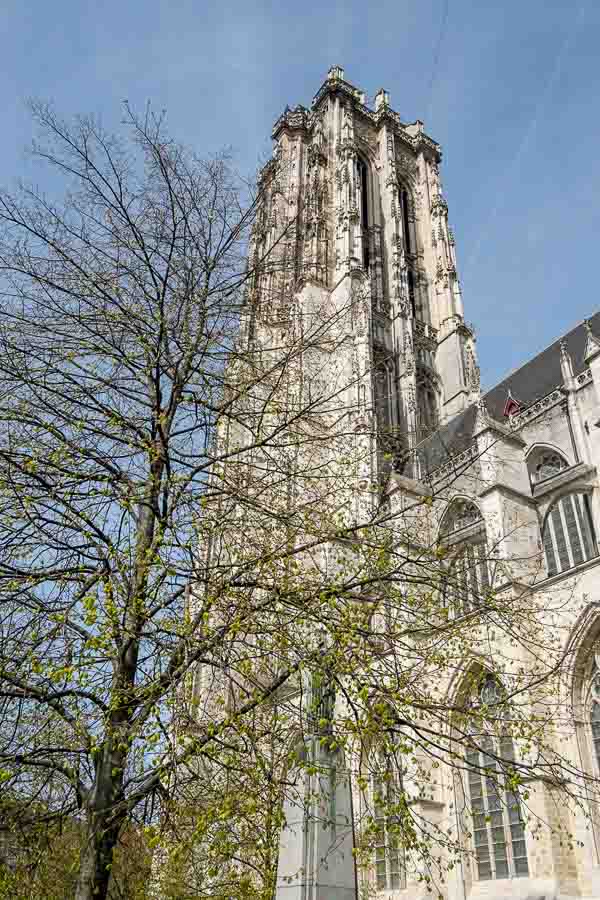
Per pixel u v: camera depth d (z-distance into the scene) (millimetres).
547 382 53375
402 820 14766
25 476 15477
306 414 19016
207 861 17688
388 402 65000
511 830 31656
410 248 85125
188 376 17906
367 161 87688
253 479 17406
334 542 17250
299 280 68375
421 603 16578
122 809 13188
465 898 31859
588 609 32344
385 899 33531
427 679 33406
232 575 15891
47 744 14047
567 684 31844
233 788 14312
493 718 16219
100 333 17344
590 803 29516
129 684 13430
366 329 59719
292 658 15781
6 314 16688
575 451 43750
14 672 13461
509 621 19719
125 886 17469
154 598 14422
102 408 16391
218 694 16406
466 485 47188
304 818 14633
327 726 14680
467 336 77188
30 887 14352
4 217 17484
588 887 28328
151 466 16562
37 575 14219
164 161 18906
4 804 13766
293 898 13961
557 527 41094
